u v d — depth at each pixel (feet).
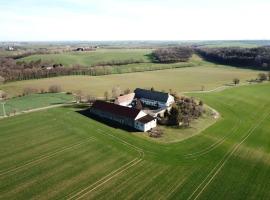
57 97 425.28
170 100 366.02
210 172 196.03
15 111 338.13
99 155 221.05
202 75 650.43
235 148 240.12
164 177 187.73
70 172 193.26
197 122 305.53
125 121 296.92
